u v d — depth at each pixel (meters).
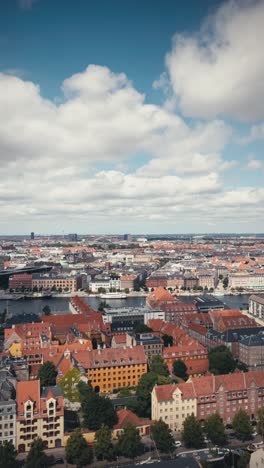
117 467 165.38
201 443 184.50
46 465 170.75
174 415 199.25
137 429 181.62
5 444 168.62
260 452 155.00
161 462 150.88
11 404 181.38
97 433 177.50
